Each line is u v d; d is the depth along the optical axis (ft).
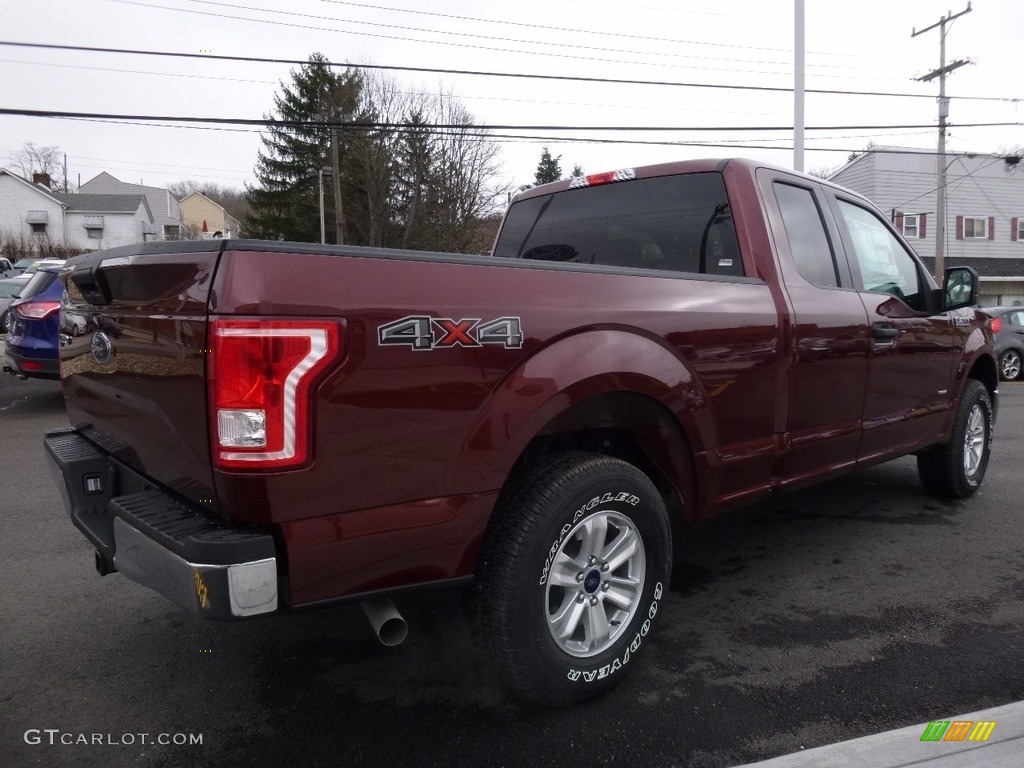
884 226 15.46
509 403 8.04
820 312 12.17
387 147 142.20
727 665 10.16
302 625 11.41
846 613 11.82
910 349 14.61
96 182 251.19
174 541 6.97
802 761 7.89
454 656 10.44
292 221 157.38
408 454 7.42
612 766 7.95
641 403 9.74
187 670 10.09
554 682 8.62
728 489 10.98
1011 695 9.33
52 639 10.98
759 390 11.07
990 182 116.78
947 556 14.33
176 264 7.25
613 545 9.36
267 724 8.80
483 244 144.77
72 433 11.09
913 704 9.13
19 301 28.48
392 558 7.50
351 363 6.99
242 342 6.58
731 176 12.17
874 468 21.26
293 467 6.79
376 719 8.89
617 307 9.22
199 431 7.01
